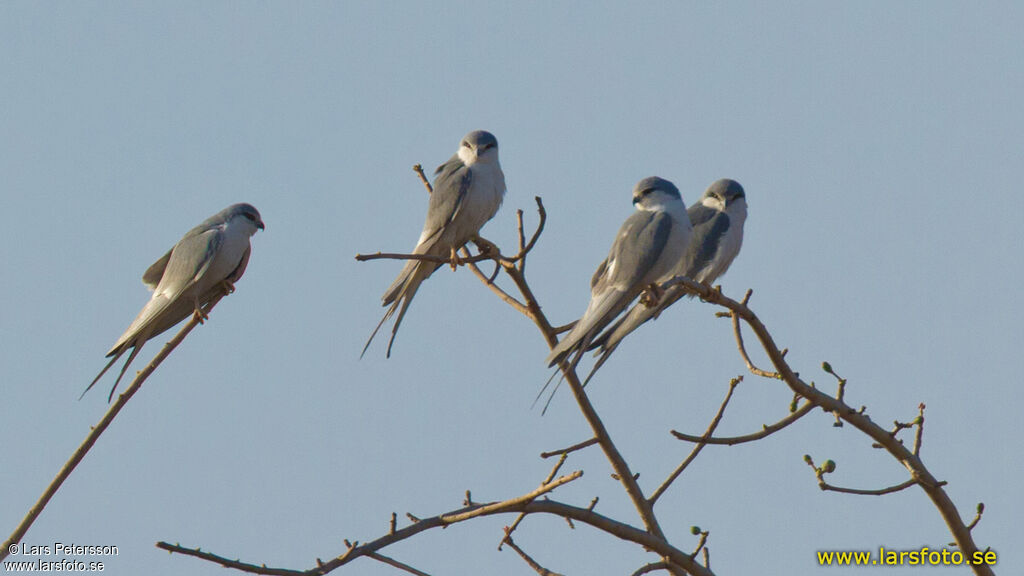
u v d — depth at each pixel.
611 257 12.55
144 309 13.09
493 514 9.31
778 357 10.29
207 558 8.16
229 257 13.44
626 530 10.23
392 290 13.74
